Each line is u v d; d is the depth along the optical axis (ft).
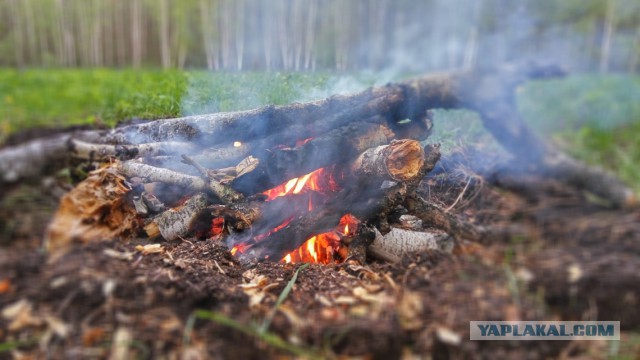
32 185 10.84
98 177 8.73
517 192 12.21
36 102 24.06
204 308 7.01
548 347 6.46
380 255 9.38
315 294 7.83
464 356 6.28
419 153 8.96
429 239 8.95
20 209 10.09
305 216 9.49
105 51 87.15
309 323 6.72
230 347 6.27
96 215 8.54
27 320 6.52
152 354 6.14
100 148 10.32
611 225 9.93
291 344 6.37
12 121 18.95
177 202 9.94
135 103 15.20
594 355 6.41
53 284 6.99
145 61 76.38
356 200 9.38
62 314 6.60
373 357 6.27
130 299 6.84
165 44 64.28
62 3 81.56
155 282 7.17
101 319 6.54
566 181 12.41
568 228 9.86
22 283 7.12
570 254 8.57
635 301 7.18
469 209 11.28
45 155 11.13
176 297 6.98
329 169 9.75
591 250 8.73
